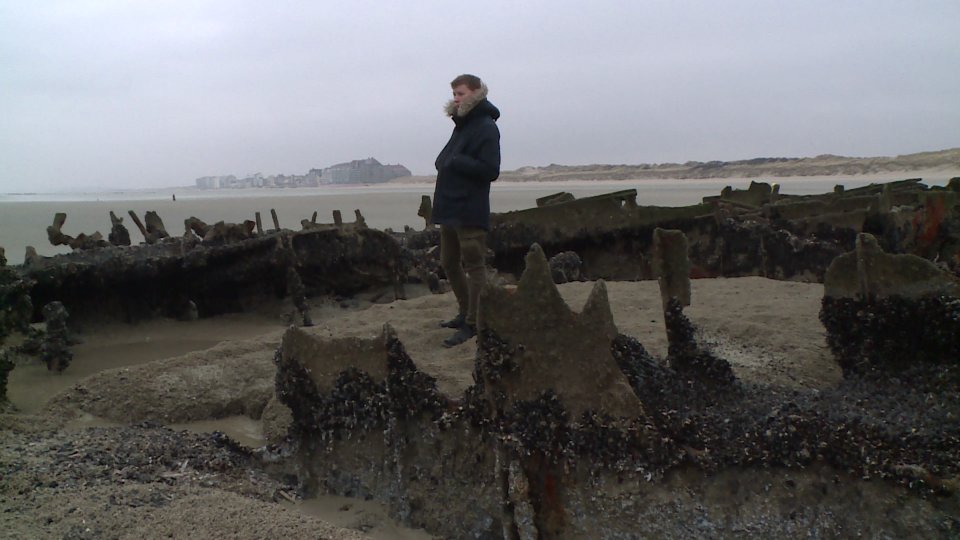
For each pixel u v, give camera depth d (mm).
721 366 4543
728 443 3762
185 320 9242
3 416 5578
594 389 4016
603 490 3875
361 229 9953
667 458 3785
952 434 3721
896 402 4227
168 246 9352
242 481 4727
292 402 4891
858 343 4758
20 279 7445
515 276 11867
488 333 4160
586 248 11773
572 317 4102
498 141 5660
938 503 3354
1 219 40375
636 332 6191
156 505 4051
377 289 10156
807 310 6895
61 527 3713
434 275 10078
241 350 6910
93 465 4676
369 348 4664
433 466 4371
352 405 4688
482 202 5750
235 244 9297
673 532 3711
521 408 4070
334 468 4762
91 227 32250
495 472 4086
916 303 4539
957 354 4391
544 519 3963
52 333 7191
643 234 11516
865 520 3461
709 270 11422
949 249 9898
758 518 3598
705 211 11484
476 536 4156
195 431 5594
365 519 4438
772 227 11516
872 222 11289
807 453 3621
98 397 6062
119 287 8875
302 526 3863
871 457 3551
